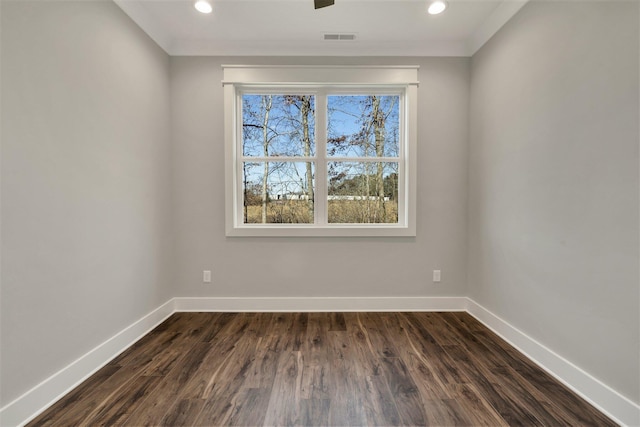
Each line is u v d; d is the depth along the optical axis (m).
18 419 1.40
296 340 2.27
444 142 2.87
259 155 3.00
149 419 1.43
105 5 1.97
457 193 2.89
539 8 1.93
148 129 2.47
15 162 1.39
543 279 1.91
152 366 1.91
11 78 1.37
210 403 1.54
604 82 1.48
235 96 2.89
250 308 2.89
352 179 3.00
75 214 1.73
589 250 1.57
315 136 2.97
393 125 2.99
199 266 2.88
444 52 2.82
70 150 1.70
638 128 1.33
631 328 1.37
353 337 2.32
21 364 1.42
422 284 2.92
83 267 1.79
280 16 2.40
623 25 1.39
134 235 2.29
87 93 1.82
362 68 2.83
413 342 2.23
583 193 1.61
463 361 1.96
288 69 2.82
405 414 1.47
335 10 2.33
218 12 2.35
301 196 3.00
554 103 1.81
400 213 2.99
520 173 2.12
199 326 2.53
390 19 2.44
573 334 1.68
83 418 1.44
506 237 2.29
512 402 1.56
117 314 2.09
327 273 2.90
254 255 2.89
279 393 1.63
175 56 2.81
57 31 1.61
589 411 1.49
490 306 2.51
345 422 1.41
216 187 2.86
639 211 1.34
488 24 2.45
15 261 1.39
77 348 1.74
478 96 2.69
